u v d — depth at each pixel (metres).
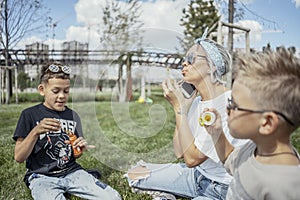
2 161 3.02
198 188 2.10
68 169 2.24
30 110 2.26
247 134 1.26
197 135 1.86
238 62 1.32
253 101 1.21
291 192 1.18
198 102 1.90
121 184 2.43
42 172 2.20
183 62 1.97
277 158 1.23
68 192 2.18
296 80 1.18
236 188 1.36
